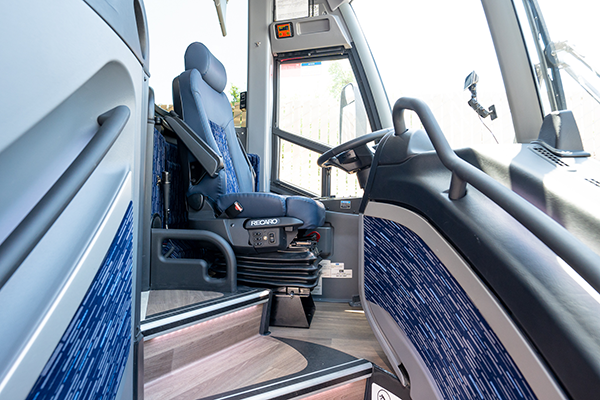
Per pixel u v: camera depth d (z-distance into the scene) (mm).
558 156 850
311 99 2799
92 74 433
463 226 719
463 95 1592
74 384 387
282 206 1461
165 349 1004
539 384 536
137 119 664
